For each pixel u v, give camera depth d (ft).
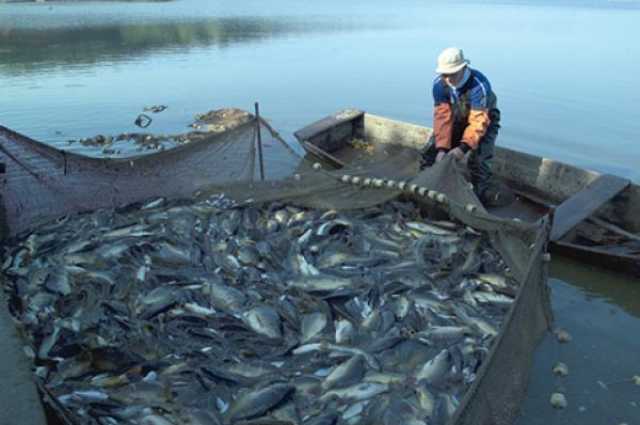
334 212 15.16
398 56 49.65
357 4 156.66
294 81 37.93
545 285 11.43
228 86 35.99
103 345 9.77
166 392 8.91
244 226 14.37
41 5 112.16
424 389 8.85
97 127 26.27
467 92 15.53
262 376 9.27
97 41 56.44
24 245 13.50
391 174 16.48
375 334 10.34
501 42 59.31
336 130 23.15
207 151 17.33
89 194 15.78
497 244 13.01
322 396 8.81
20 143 14.07
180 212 15.01
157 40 58.49
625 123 27.78
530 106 31.14
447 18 98.12
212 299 11.12
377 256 12.99
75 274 11.94
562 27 79.15
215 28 73.56
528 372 9.81
